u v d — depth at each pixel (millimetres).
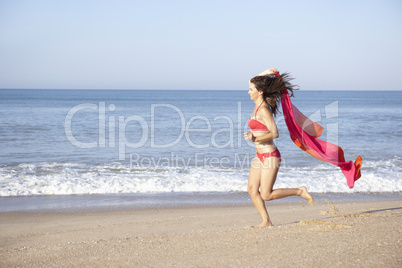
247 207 8172
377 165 13414
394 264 2869
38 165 12734
